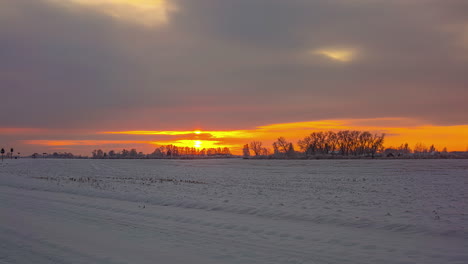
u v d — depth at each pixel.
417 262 7.73
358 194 21.59
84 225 11.51
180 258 7.87
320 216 13.38
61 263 7.45
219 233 10.55
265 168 66.12
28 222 11.85
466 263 7.69
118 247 8.77
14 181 29.58
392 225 11.77
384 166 68.12
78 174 45.62
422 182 31.16
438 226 11.51
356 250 8.72
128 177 39.44
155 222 12.21
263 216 13.78
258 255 8.19
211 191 22.64
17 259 7.72
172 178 38.12
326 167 66.88
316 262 7.68
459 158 133.50
